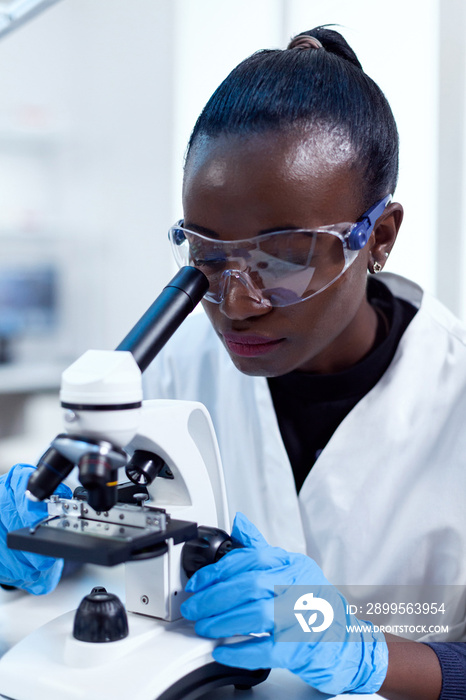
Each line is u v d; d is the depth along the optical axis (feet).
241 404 4.26
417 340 4.01
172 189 14.35
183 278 2.86
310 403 4.02
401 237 9.33
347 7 10.24
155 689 2.31
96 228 15.88
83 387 2.21
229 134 2.87
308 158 2.82
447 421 3.88
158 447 2.71
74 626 2.50
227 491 4.34
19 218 15.25
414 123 9.27
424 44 9.21
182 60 13.80
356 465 3.87
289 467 3.98
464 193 8.89
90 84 15.76
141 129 14.84
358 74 3.24
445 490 3.78
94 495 2.24
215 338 4.58
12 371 13.15
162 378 4.73
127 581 2.74
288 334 3.02
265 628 2.49
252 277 2.87
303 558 2.80
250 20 12.45
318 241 2.84
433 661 3.05
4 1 4.32
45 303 14.49
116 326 15.83
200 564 2.68
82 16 15.79
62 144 15.97
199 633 2.56
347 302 3.14
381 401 3.89
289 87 2.94
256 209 2.79
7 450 12.04
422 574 3.79
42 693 2.36
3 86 15.51
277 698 2.58
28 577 3.26
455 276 8.98
